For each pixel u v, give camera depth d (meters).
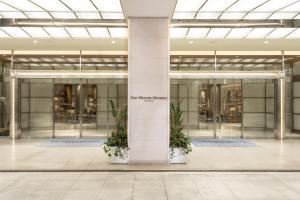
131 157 11.61
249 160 12.41
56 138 19.56
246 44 17.27
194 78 19.45
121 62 19.70
